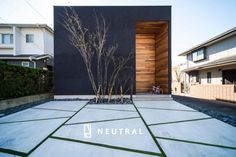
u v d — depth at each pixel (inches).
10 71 207.5
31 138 96.3
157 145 86.5
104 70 271.1
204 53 477.4
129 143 89.0
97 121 133.9
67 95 272.1
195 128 115.9
